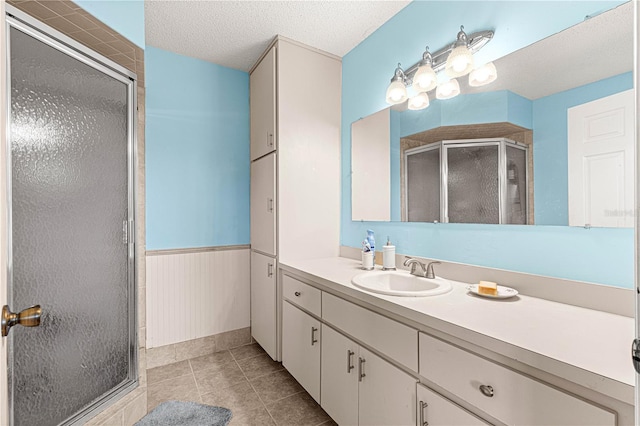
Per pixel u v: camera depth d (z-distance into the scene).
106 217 1.48
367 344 1.28
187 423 1.60
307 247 2.21
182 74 2.41
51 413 1.23
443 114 1.57
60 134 1.29
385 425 1.17
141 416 1.62
